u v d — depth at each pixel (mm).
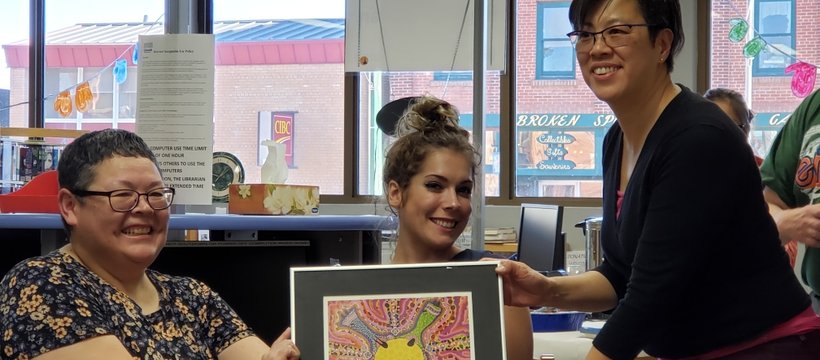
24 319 1549
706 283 1615
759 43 5609
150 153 1754
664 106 1628
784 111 5625
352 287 1517
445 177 1761
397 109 2826
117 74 6660
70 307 1566
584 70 1679
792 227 1921
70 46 6691
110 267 1704
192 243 2275
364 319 1507
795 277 1674
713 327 1625
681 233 1513
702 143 1509
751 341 1610
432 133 1797
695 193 1507
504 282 1636
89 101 6688
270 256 2334
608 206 1835
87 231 1678
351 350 1496
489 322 1505
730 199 1518
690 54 5680
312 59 6477
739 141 1540
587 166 5977
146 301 1758
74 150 1696
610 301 1817
